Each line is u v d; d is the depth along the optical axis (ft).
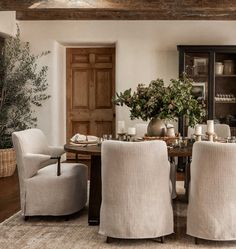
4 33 20.45
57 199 12.32
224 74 20.95
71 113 24.52
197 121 13.07
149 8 17.92
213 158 9.77
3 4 17.93
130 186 10.04
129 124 22.07
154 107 12.82
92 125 24.43
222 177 9.82
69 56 24.32
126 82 22.18
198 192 10.05
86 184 13.84
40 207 12.35
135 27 22.02
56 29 22.24
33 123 22.12
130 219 10.09
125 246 10.18
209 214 9.96
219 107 21.09
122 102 13.28
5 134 20.12
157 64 22.06
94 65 24.26
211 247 10.09
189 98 12.82
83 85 24.39
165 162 10.23
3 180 18.75
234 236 9.98
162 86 12.91
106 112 24.30
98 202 12.02
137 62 22.11
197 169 10.03
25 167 12.35
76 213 13.32
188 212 10.41
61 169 13.16
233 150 9.67
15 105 20.85
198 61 20.68
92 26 22.12
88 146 12.44
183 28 21.83
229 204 9.93
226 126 16.12
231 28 21.59
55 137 22.52
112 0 17.88
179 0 17.67
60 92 23.48
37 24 22.22
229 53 20.80
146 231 10.10
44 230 11.50
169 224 10.44
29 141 12.82
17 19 22.08
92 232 11.32
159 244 10.32
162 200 10.26
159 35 21.94
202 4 17.71
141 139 13.42
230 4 17.69
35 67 21.61
